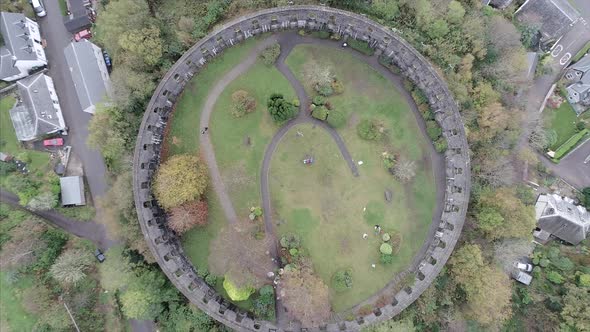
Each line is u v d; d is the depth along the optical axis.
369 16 68.12
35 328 61.47
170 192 60.22
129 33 60.22
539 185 72.94
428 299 62.94
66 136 67.56
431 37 67.38
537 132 70.94
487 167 65.25
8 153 66.25
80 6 68.56
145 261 63.91
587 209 71.50
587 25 75.88
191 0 68.31
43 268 63.28
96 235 66.75
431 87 65.62
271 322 63.53
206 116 66.94
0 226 63.72
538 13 73.00
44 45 69.00
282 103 63.62
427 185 67.06
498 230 61.59
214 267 65.19
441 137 66.25
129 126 63.84
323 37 67.00
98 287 65.19
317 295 60.47
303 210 66.19
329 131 66.88
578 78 73.31
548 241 71.56
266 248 64.50
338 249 65.94
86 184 67.00
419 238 66.50
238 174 66.31
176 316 62.03
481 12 69.50
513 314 66.44
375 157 67.00
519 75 68.06
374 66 67.94
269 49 66.31
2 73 64.62
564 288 66.44
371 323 62.47
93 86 64.31
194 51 64.25
